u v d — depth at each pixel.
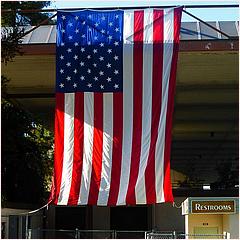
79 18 13.55
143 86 13.16
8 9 16.34
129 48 13.32
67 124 13.16
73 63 13.38
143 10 13.55
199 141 35.97
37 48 17.25
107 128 13.05
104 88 13.22
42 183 23.39
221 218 18.53
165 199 12.62
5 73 19.56
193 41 17.16
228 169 41.38
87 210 27.39
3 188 19.75
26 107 25.16
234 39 15.82
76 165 12.96
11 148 19.14
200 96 23.48
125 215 27.58
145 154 12.86
